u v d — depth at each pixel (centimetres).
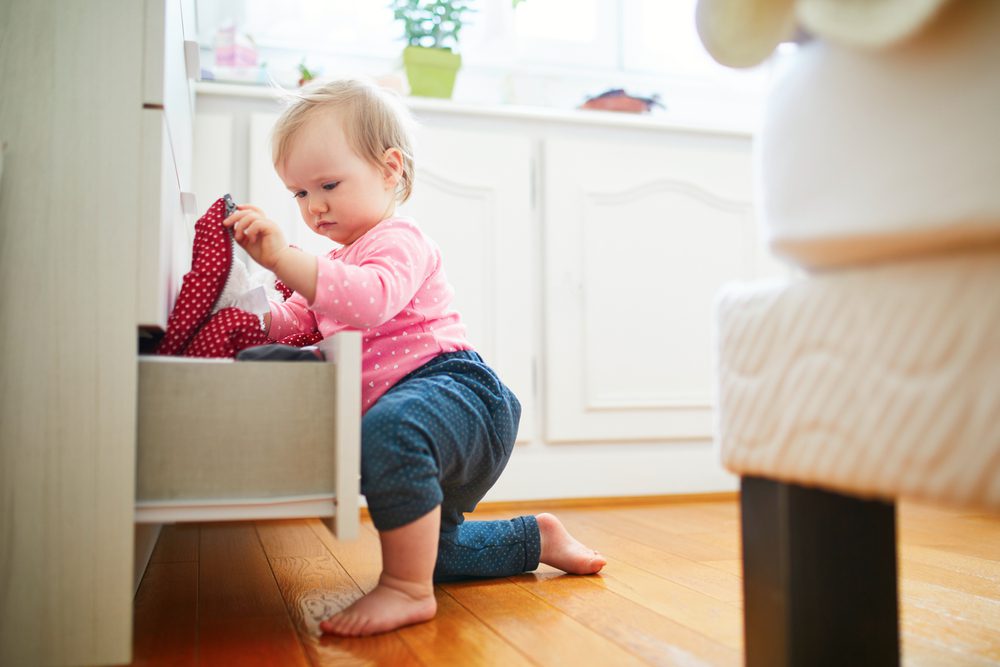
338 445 80
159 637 83
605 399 187
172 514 77
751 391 60
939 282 47
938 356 47
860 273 52
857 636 61
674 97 232
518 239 183
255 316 98
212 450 79
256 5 201
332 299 90
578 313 186
